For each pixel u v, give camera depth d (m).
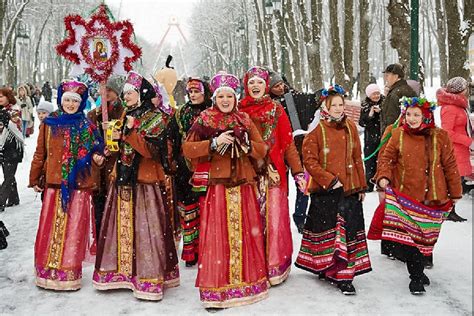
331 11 20.03
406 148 4.98
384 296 4.79
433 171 4.93
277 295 4.86
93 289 5.09
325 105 5.00
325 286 5.07
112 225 4.96
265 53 37.38
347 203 4.91
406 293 4.86
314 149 4.95
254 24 48.28
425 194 4.91
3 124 8.38
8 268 5.71
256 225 4.81
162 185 4.98
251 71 5.07
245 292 4.65
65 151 5.06
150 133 4.80
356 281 5.19
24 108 18.23
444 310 4.47
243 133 4.59
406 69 12.62
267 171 5.06
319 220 5.02
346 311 4.48
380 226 5.66
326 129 4.96
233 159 4.73
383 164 5.02
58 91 5.18
